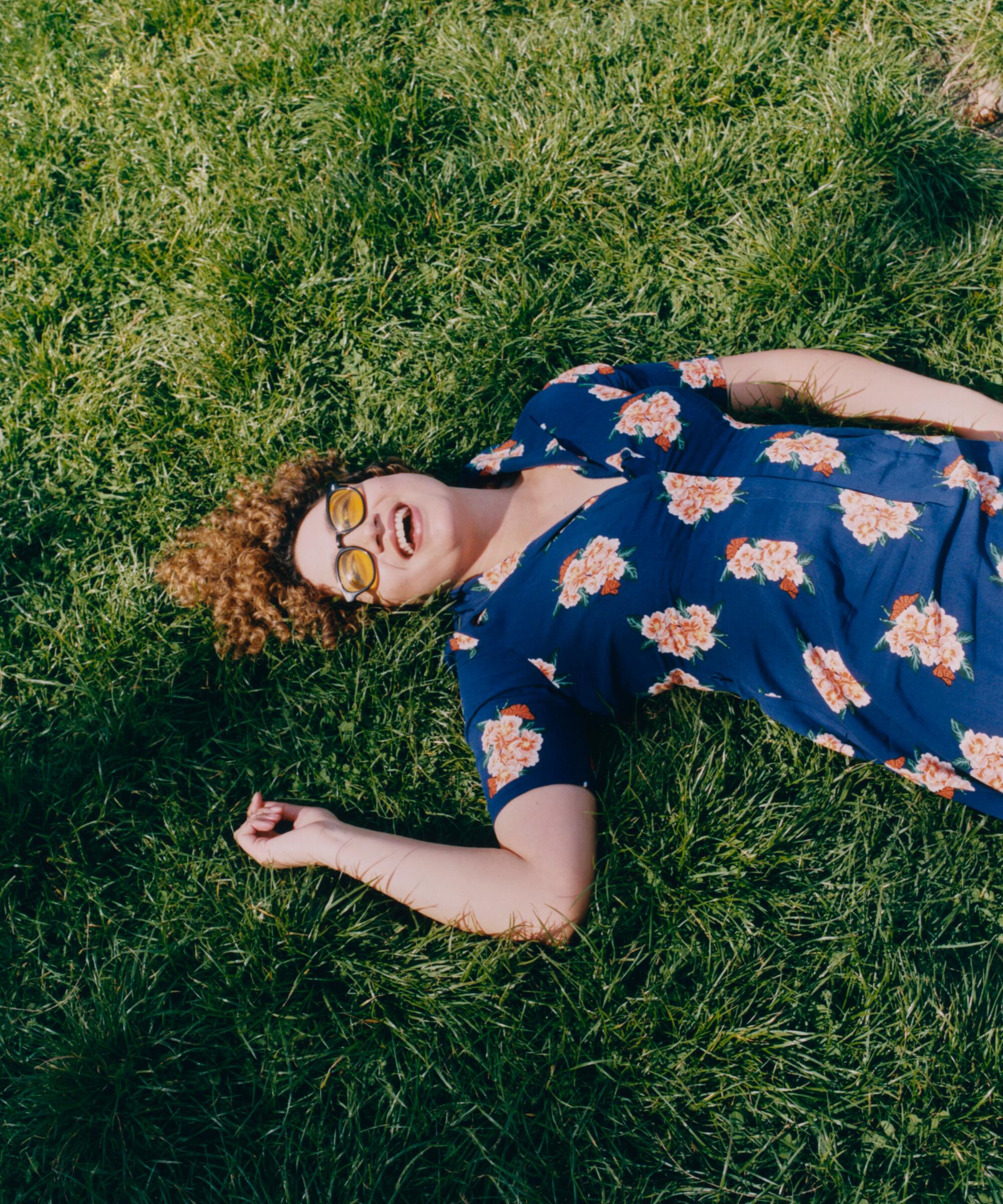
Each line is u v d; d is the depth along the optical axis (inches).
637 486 75.5
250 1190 74.0
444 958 79.4
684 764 82.5
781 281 99.5
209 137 116.0
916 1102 70.6
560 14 116.3
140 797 90.2
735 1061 72.9
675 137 109.5
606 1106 73.3
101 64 126.1
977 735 64.4
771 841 78.8
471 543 83.9
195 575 92.4
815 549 68.6
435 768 89.7
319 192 109.4
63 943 85.0
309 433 104.2
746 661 72.8
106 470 104.7
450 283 107.2
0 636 96.6
